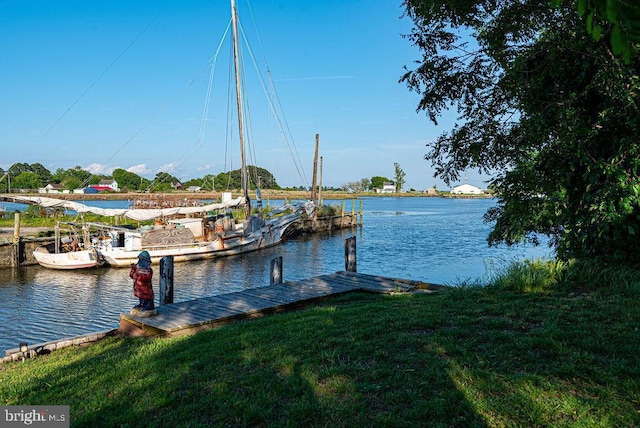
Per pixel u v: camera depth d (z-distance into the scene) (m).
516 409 4.02
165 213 27.67
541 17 9.09
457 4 9.14
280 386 4.94
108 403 5.12
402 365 5.19
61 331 14.09
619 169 7.80
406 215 70.94
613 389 4.19
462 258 28.00
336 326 7.07
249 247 31.41
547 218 9.99
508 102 10.45
